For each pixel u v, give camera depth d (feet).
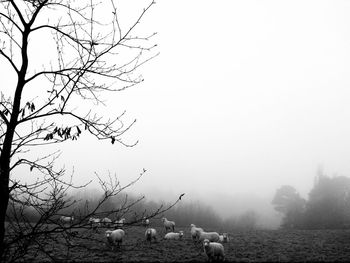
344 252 46.01
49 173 11.90
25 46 12.52
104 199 11.21
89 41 12.44
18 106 12.04
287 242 58.49
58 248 36.99
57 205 11.55
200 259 40.42
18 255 11.37
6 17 12.28
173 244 53.52
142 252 43.93
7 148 11.46
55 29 12.72
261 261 39.14
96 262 33.83
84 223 11.66
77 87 12.60
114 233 46.80
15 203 11.41
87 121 12.40
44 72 12.35
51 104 12.29
